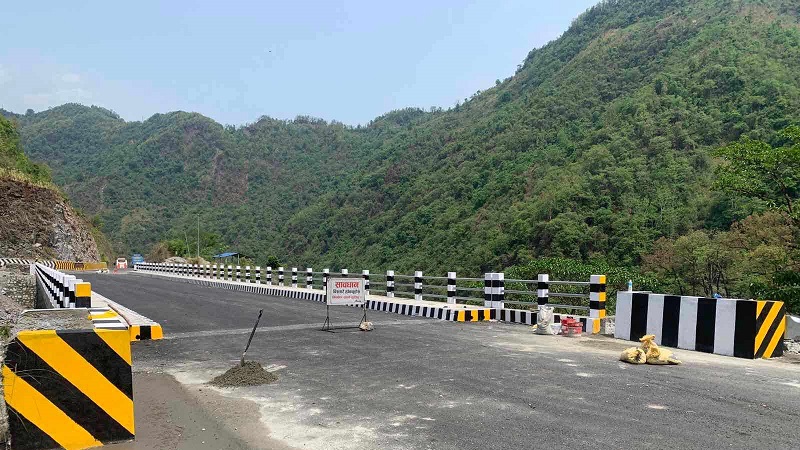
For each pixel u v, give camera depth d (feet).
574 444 13.21
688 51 258.16
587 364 22.72
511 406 16.47
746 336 24.75
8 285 76.28
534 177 202.69
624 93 255.91
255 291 72.13
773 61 205.16
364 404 16.90
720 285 89.97
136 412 16.19
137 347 27.55
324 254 300.81
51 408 12.77
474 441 13.51
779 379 20.16
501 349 26.37
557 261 81.97
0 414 12.75
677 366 22.47
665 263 100.94
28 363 12.65
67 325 17.28
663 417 15.33
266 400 17.49
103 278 104.68
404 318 40.01
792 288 39.55
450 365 22.50
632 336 29.25
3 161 168.45
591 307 32.96
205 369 22.35
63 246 167.32
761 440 13.46
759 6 288.92
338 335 30.86
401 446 13.25
